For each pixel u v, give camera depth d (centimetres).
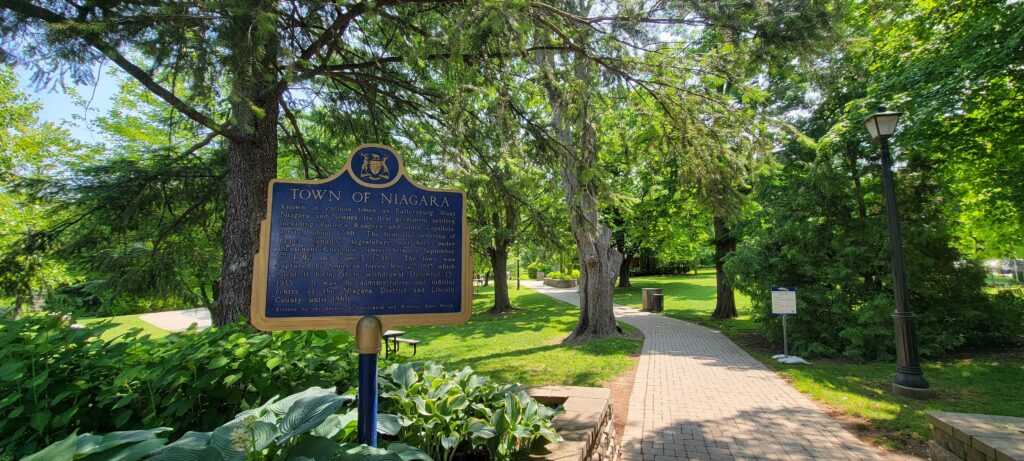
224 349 303
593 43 591
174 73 394
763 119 598
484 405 334
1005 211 1318
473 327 1717
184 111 478
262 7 354
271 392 308
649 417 612
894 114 730
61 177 673
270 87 546
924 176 1032
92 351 305
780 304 1006
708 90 632
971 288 1014
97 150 1377
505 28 442
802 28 461
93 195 648
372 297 313
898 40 1149
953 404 640
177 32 359
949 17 1055
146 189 680
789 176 1202
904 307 712
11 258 657
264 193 589
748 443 515
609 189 576
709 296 2742
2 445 248
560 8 592
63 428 272
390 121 794
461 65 492
